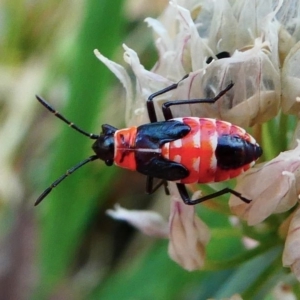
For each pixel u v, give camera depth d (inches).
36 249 4.1
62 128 3.7
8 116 4.3
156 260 3.8
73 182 3.7
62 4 4.4
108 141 2.7
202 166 2.6
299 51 2.6
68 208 3.8
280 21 2.7
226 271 3.7
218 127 2.6
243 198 2.6
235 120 2.7
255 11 2.7
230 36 2.8
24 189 4.2
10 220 4.2
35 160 4.2
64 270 3.9
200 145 2.6
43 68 4.4
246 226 2.8
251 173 2.6
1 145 4.2
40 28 4.4
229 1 2.8
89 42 3.6
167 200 4.0
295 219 2.6
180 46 2.7
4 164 4.2
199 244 2.8
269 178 2.6
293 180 2.6
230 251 3.4
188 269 2.8
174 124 2.6
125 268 3.9
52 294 3.9
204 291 3.7
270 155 2.8
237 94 2.7
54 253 3.8
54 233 3.8
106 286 3.8
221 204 2.8
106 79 3.6
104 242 4.1
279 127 2.8
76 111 3.6
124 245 4.1
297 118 2.7
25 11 4.4
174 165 2.6
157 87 2.8
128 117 2.8
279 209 2.6
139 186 4.1
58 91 4.3
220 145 2.6
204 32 2.8
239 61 2.7
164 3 4.2
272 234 2.8
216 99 2.7
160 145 2.6
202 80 2.7
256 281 2.8
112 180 4.1
